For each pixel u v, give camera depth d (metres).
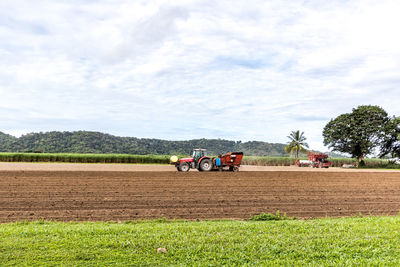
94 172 23.31
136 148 123.00
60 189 16.19
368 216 11.79
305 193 16.55
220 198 14.70
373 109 56.22
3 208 12.09
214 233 8.14
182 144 142.25
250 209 12.65
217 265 6.10
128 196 14.75
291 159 58.56
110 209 12.22
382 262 6.21
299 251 6.83
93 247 6.93
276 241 7.43
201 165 26.50
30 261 6.11
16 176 20.34
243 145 153.62
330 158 59.72
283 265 6.12
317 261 6.35
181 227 8.74
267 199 14.75
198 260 6.34
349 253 6.80
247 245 7.16
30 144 119.50
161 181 19.61
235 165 26.58
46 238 7.53
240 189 17.27
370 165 57.28
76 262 6.11
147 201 13.73
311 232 8.34
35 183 17.84
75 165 39.00
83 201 13.53
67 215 11.23
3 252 6.55
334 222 9.70
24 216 10.98
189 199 14.32
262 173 25.34
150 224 9.42
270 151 145.00
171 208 12.52
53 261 6.15
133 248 6.93
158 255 6.55
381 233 8.27
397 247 7.18
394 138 53.44
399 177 24.62
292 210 12.73
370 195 16.42
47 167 33.03
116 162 50.31
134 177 21.20
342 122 58.34
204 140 152.38
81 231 8.14
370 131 54.62
